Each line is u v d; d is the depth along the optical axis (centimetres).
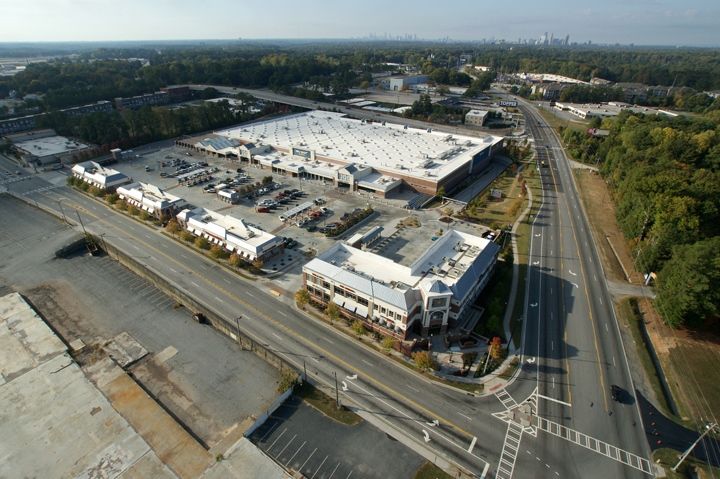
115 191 14362
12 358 7225
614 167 16338
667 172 12331
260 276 9794
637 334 8225
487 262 9194
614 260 10988
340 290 8256
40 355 7306
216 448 5759
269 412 6281
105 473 5397
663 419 6406
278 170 16688
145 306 8794
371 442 5909
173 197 12900
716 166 16138
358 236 10712
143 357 7406
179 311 8675
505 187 16250
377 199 14375
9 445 5731
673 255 8606
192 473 5406
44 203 13488
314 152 17000
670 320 8231
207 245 10744
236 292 9181
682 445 5994
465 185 16388
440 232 12138
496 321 7844
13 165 16938
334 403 6525
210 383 6875
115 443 5791
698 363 7512
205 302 8806
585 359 7562
